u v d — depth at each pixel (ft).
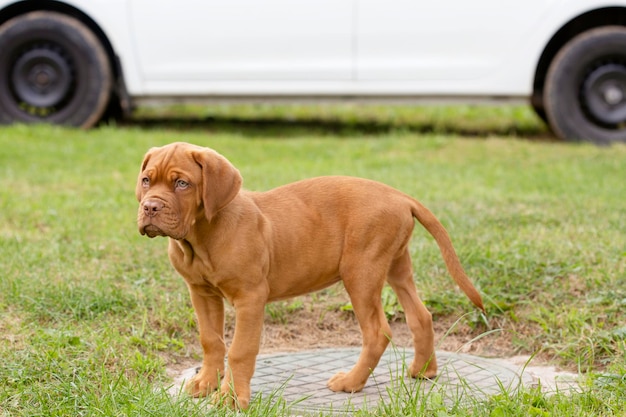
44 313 20.84
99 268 24.21
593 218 29.40
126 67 45.47
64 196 33.99
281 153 42.78
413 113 55.11
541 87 46.70
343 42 44.75
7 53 45.78
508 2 43.65
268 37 45.01
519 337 21.25
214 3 44.86
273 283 17.28
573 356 19.57
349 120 52.80
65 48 45.78
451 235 26.81
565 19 43.34
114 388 16.16
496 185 36.47
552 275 23.39
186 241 16.37
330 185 17.95
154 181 15.88
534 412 15.34
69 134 45.14
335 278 17.89
